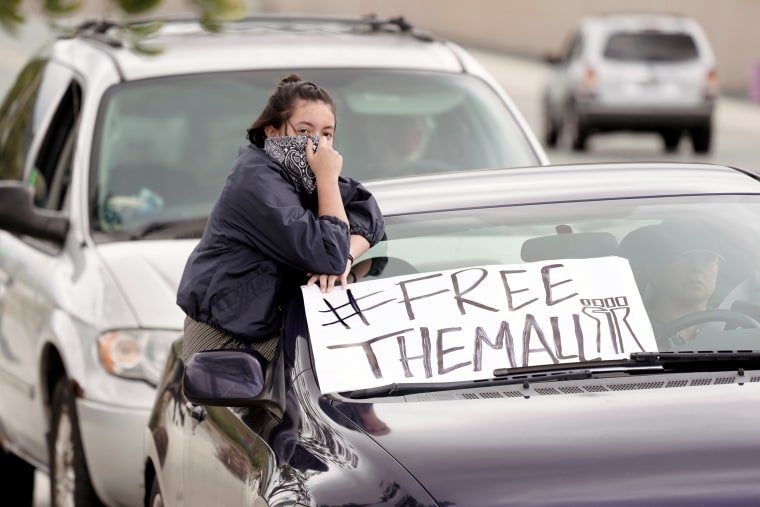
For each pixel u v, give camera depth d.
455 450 8.29
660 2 94.00
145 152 16.61
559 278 9.62
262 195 9.84
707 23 90.56
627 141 67.44
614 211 10.55
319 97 10.13
